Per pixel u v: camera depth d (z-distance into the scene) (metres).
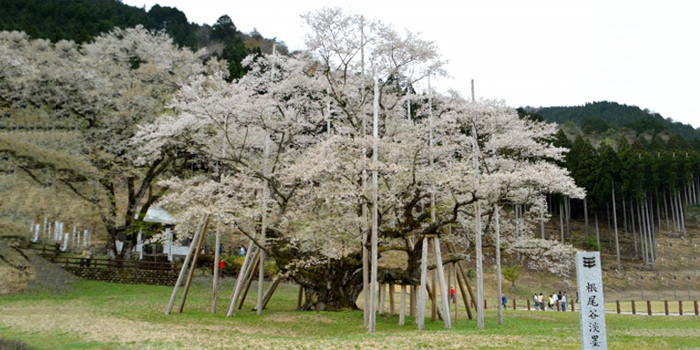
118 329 12.34
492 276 40.06
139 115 24.91
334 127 19.45
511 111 18.48
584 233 53.41
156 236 18.27
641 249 50.41
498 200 15.37
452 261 16.50
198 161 24.06
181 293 21.88
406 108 23.20
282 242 16.91
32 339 11.12
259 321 15.34
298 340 11.38
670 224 58.00
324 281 17.78
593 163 49.56
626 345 10.95
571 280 41.22
